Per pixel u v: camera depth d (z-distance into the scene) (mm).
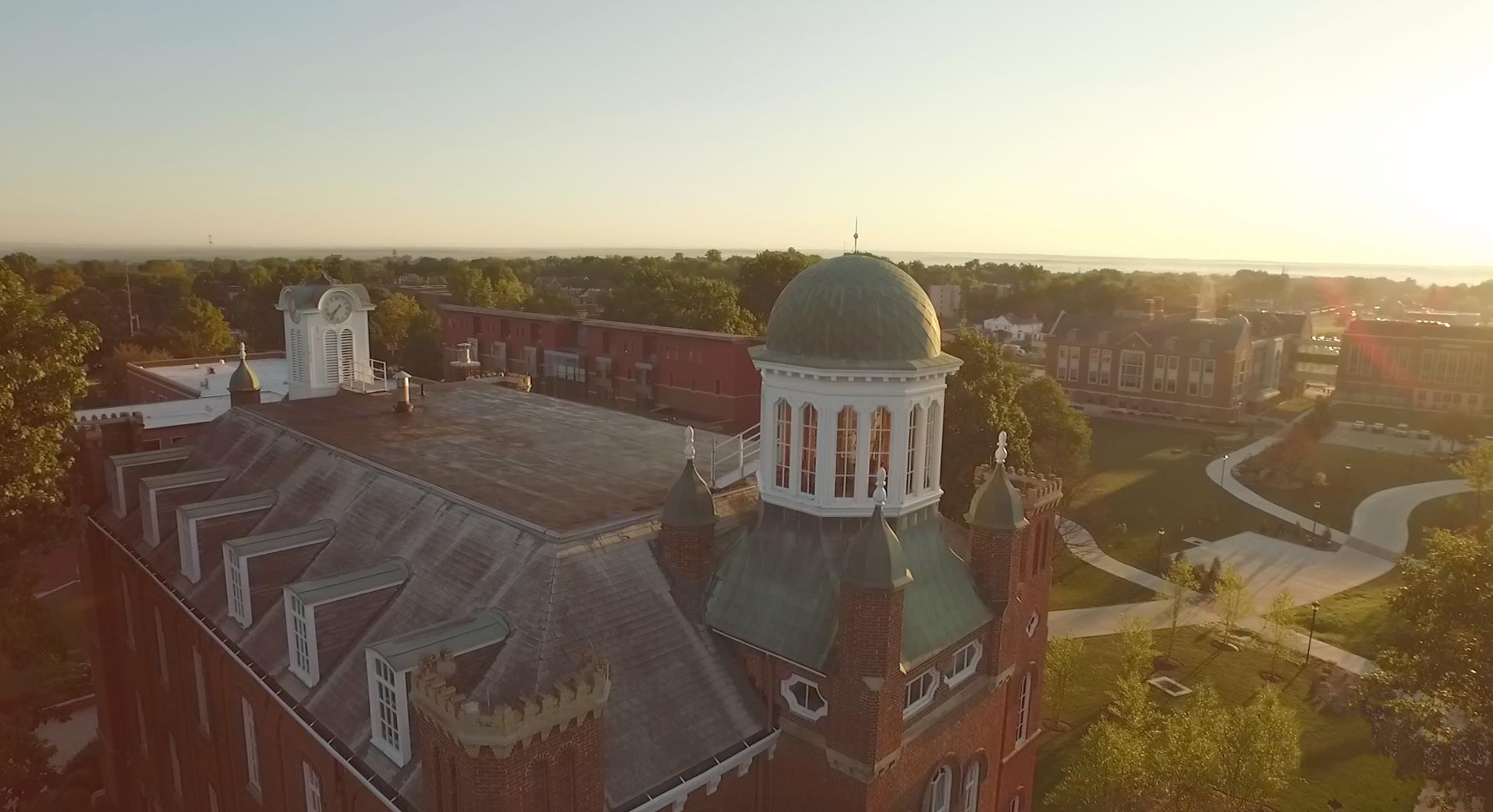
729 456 32125
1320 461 103688
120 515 37562
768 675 21844
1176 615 53156
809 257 131500
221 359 85875
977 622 24062
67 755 43125
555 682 19094
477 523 24531
